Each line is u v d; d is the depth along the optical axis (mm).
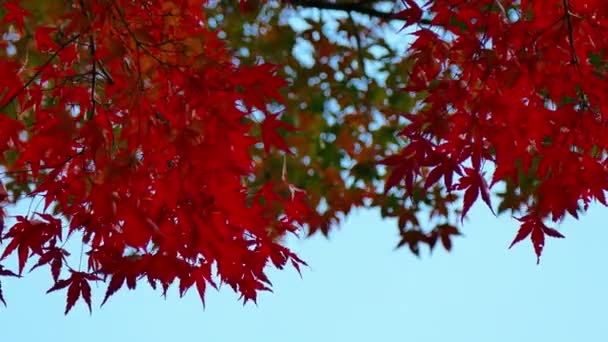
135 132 8695
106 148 8664
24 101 10453
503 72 9305
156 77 9109
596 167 9516
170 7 9336
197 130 8273
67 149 8891
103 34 8961
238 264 9219
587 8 9492
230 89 8547
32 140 8508
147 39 8883
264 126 8477
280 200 10016
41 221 9727
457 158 9141
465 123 9273
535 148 9961
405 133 9234
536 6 9523
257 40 15258
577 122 9297
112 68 9203
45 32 9594
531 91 9664
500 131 9188
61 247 9852
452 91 9266
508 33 9539
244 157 8555
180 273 9148
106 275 9641
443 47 10891
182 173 8352
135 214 8461
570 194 9641
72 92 9570
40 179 12352
